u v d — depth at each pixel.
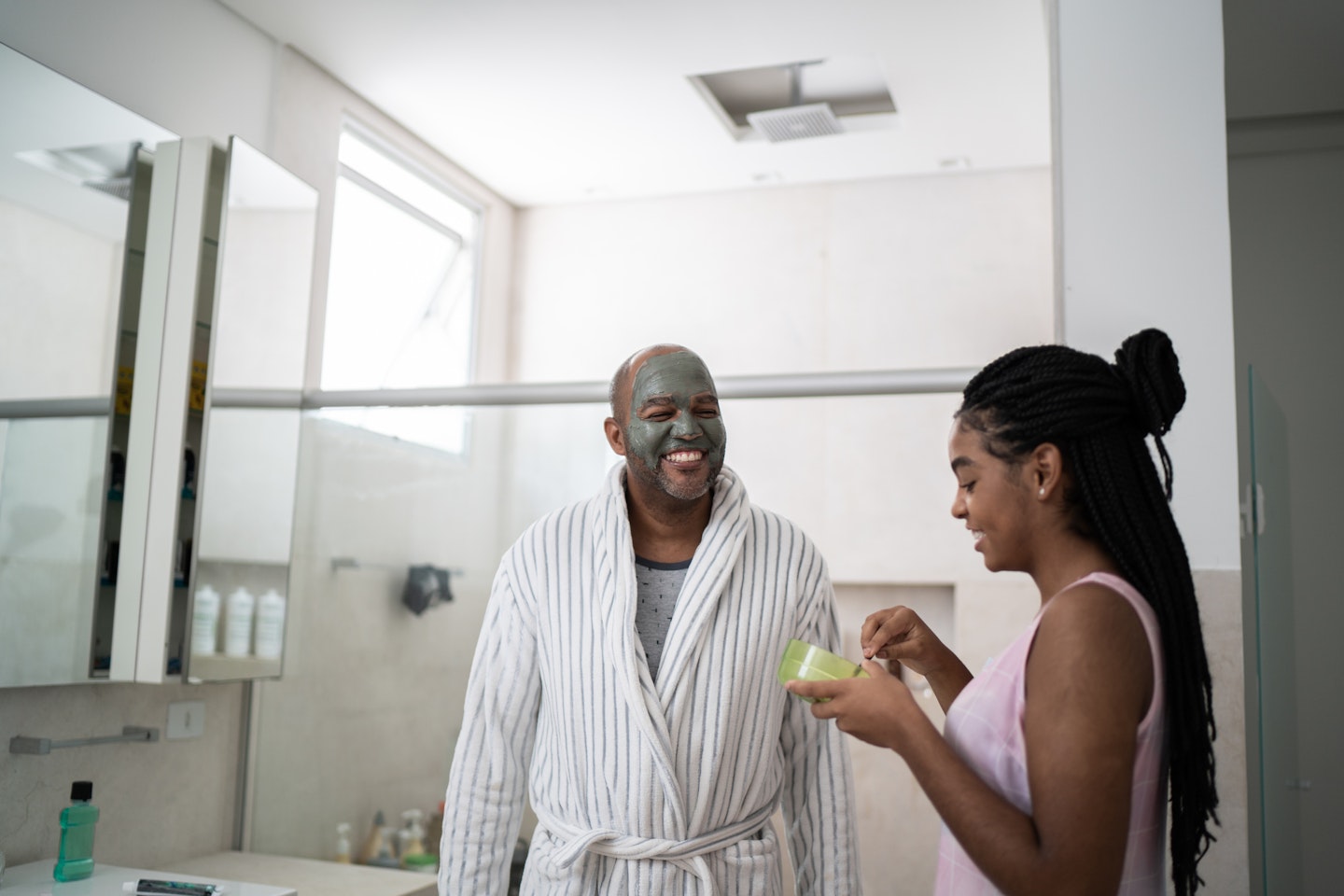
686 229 3.68
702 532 1.39
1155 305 1.75
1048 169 3.36
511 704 1.40
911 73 2.82
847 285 3.48
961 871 0.85
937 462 3.27
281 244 2.28
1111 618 0.78
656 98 3.00
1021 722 0.81
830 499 3.34
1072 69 1.83
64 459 1.89
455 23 2.60
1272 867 1.77
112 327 2.00
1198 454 1.70
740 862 1.27
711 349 3.59
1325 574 2.60
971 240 3.40
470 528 2.42
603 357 3.71
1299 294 2.70
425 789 2.40
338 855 2.42
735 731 1.30
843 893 1.35
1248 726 1.67
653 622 1.34
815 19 2.58
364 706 2.44
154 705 2.15
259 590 2.21
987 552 0.89
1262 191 2.74
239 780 2.39
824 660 0.99
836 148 3.28
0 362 1.79
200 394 2.02
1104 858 0.72
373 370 3.26
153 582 1.98
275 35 2.64
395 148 3.20
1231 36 2.33
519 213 3.85
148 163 2.06
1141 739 0.79
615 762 1.27
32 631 1.83
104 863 2.01
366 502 2.47
